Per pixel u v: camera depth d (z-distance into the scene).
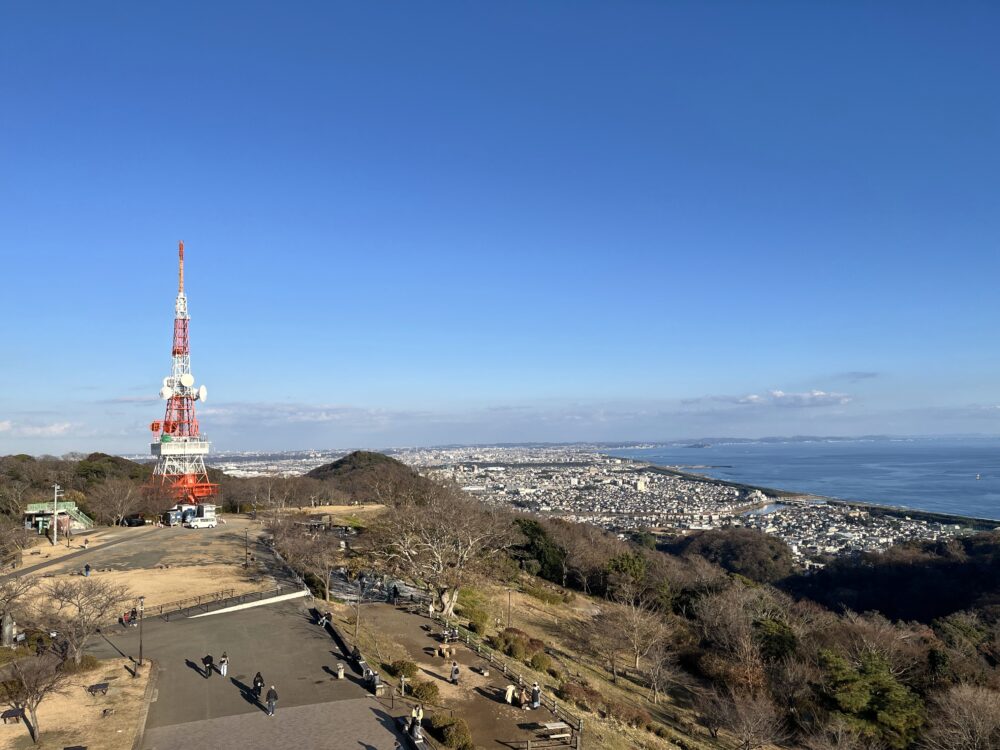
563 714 41.66
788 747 53.62
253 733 34.47
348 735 34.69
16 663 36.41
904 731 53.47
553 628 76.31
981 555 137.25
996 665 76.25
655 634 70.81
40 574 69.00
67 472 128.75
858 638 72.81
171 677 41.97
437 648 51.31
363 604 63.69
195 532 100.81
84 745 32.50
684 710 58.94
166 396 129.75
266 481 157.88
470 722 38.81
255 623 53.56
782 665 66.19
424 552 69.81
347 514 122.50
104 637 49.50
